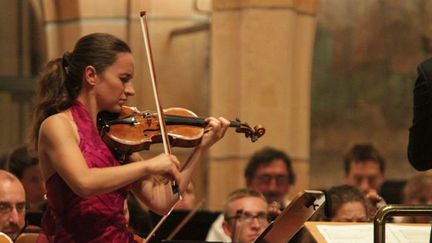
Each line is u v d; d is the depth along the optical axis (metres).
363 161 19.50
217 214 16.73
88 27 23.61
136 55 23.56
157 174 9.91
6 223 12.41
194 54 23.72
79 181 9.76
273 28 23.30
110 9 23.56
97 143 10.29
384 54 24.55
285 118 23.48
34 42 23.95
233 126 11.33
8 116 23.95
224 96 23.48
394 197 23.08
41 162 10.22
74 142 10.04
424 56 24.53
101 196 10.26
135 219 14.21
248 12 23.28
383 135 24.41
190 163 10.89
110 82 10.33
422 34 24.52
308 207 9.49
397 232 9.41
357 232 9.18
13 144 23.94
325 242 8.98
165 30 23.70
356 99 24.30
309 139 24.12
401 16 24.52
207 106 23.73
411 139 9.39
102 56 10.34
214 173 23.25
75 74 10.40
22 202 12.53
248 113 23.39
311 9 23.98
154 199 10.74
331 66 24.22
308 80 24.03
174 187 10.20
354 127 24.31
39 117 10.44
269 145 23.39
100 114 10.85
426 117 9.22
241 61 23.36
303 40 23.94
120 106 10.51
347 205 13.07
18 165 16.14
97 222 10.22
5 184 12.47
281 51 23.34
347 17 24.30
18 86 23.97
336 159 24.20
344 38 24.30
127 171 9.81
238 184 23.16
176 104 23.72
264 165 17.92
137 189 10.77
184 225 16.62
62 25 23.78
